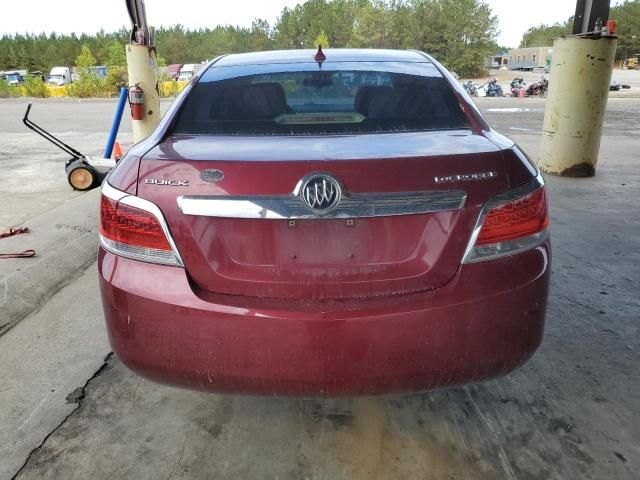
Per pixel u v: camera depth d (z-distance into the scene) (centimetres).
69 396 262
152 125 747
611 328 316
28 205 595
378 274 183
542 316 198
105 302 196
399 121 227
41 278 388
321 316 178
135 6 707
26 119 606
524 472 212
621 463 215
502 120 1541
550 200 600
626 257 425
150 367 192
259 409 251
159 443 230
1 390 266
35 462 219
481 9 6975
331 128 221
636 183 678
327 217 176
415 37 7050
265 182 176
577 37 662
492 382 267
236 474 213
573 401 253
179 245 185
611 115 1590
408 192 178
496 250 186
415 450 224
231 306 182
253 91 246
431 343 182
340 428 238
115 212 192
